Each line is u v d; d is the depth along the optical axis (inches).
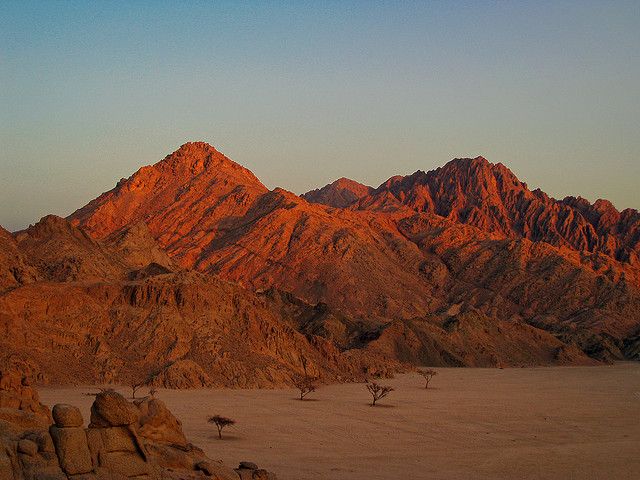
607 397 6934.1
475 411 5698.8
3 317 5816.9
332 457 3799.2
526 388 7554.1
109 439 1957.4
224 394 5826.8
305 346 7608.3
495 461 3895.2
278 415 5007.4
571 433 4869.6
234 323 7180.1
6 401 2272.4
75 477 1861.5
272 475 2517.2
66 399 4813.0
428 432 4699.8
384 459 3823.8
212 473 2192.4
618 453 4222.4
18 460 1861.5
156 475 2006.6
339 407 5546.3
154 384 5866.1
